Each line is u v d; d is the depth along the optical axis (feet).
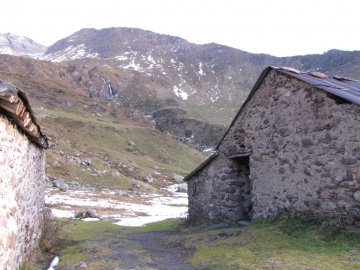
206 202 43.83
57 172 147.33
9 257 17.20
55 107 346.54
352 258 19.06
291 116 29.84
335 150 25.25
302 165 28.17
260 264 19.69
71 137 240.73
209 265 21.76
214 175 42.06
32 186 24.79
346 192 24.23
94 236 39.93
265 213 32.60
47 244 29.86
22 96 15.29
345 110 24.71
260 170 33.78
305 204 27.61
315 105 27.25
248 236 27.04
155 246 32.76
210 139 463.83
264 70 32.71
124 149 263.08
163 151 293.43
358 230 22.81
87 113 368.89
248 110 36.29
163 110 602.44
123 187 153.17
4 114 15.74
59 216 62.13
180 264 24.09
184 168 270.46
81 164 168.76
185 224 47.16
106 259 26.07
